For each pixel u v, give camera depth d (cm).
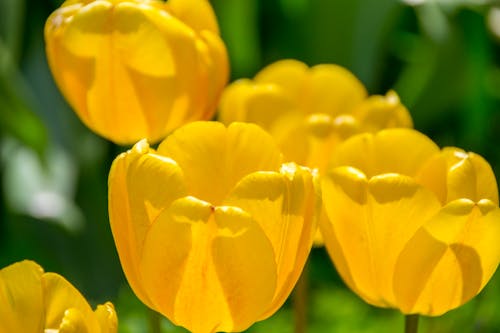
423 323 116
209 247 80
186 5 92
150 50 91
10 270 78
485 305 120
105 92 92
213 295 81
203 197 84
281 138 92
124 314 117
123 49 91
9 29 158
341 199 84
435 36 151
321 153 93
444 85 158
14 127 151
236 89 95
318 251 140
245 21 160
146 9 90
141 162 80
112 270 156
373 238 84
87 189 159
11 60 157
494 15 152
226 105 95
